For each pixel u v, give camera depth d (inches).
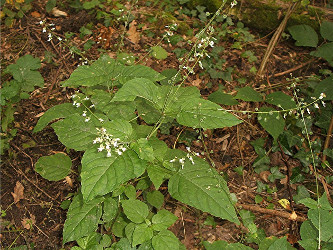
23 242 14.2
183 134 17.3
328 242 11.9
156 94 12.0
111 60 13.8
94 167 10.2
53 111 13.8
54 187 15.6
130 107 13.3
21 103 18.2
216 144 17.5
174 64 20.3
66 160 14.8
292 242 14.4
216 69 20.2
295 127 18.1
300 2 20.0
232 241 14.3
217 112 11.3
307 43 19.5
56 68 19.9
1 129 17.1
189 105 11.6
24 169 16.1
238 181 16.3
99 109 13.2
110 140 10.4
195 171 12.3
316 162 16.8
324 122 17.9
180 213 14.9
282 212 15.1
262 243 13.1
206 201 11.6
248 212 14.9
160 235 11.5
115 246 12.2
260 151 16.9
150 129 13.6
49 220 14.8
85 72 13.2
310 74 20.5
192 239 14.3
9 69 18.7
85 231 12.0
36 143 16.9
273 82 20.0
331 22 19.7
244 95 16.4
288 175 16.5
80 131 12.4
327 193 16.0
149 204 14.5
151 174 11.6
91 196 9.9
